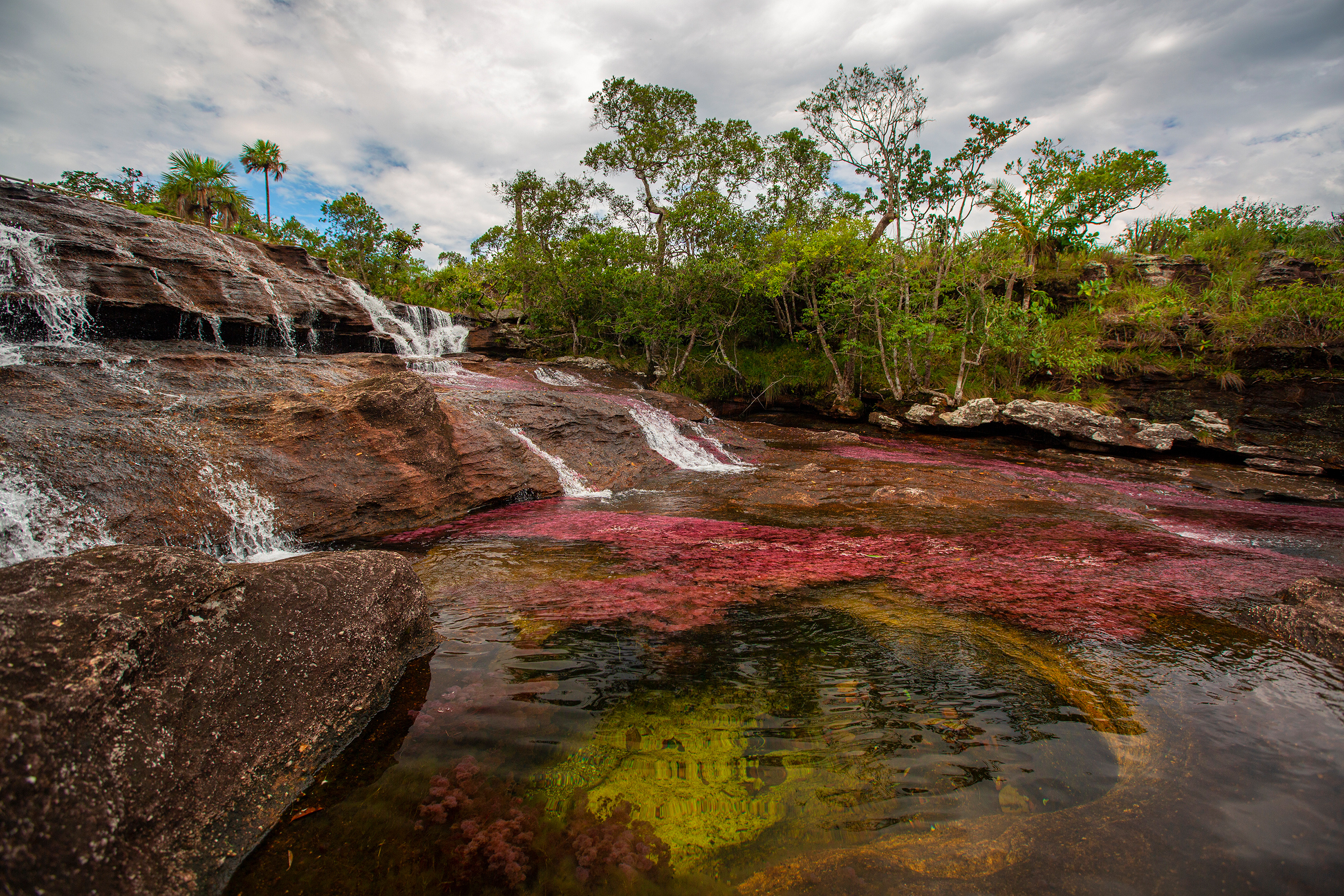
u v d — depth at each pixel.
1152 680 3.94
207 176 29.11
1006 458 16.47
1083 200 23.20
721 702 3.64
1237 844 2.48
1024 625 4.84
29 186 12.32
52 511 5.32
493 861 2.44
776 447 17.72
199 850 2.33
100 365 8.40
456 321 26.91
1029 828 2.60
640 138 31.12
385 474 7.95
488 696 3.64
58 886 1.88
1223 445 16.44
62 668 2.23
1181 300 19.84
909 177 24.17
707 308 26.42
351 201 35.38
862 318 23.25
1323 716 3.47
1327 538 8.57
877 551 7.07
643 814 2.72
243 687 2.84
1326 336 16.42
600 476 11.40
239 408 7.75
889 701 3.68
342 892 2.29
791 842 2.55
